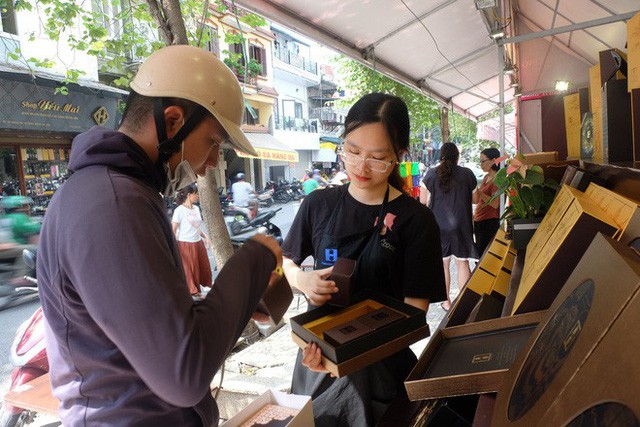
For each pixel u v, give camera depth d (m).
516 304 1.19
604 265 0.67
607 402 0.46
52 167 12.26
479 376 0.92
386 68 6.71
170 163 1.04
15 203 6.97
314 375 1.58
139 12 4.70
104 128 0.98
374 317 1.25
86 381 0.95
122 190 0.88
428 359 1.05
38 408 2.31
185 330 0.82
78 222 0.84
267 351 3.64
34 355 2.91
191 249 5.71
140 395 0.96
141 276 0.82
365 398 1.40
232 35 4.67
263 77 22.94
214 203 3.85
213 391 2.69
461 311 1.64
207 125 1.04
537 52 8.75
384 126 1.40
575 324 0.65
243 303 0.95
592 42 6.58
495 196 2.39
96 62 11.36
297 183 22.91
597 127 2.12
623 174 1.40
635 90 1.56
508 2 6.10
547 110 4.77
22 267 5.97
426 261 1.49
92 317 0.85
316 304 1.41
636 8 4.59
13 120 10.26
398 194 1.55
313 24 4.53
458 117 28.70
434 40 6.15
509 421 0.70
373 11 4.50
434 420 1.13
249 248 1.01
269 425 1.41
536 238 1.66
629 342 0.47
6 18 9.31
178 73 1.00
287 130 27.53
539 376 0.68
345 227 1.56
